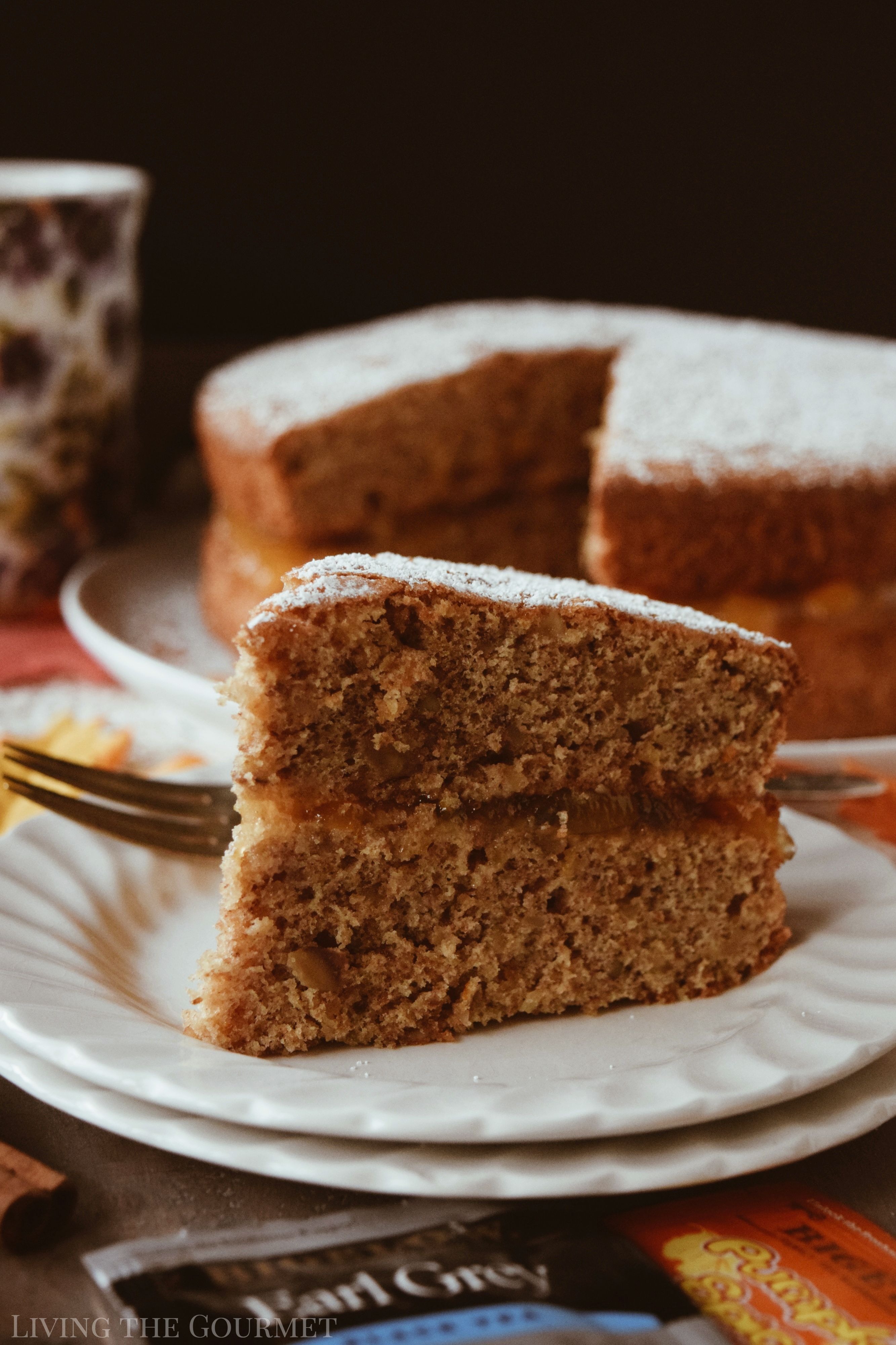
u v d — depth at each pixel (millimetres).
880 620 2264
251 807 1397
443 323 3088
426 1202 1088
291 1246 1003
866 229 3754
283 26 3393
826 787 1850
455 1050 1376
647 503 2207
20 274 2658
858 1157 1198
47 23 3312
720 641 1495
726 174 3682
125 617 2617
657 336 2994
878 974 1401
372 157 3529
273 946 1379
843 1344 926
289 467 2568
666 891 1499
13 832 1610
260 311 3594
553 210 3650
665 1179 1059
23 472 2766
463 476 2793
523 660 1445
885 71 3617
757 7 3541
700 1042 1375
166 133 3430
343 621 1373
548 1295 948
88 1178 1124
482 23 3465
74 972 1342
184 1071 1141
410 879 1431
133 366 2955
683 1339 907
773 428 2453
